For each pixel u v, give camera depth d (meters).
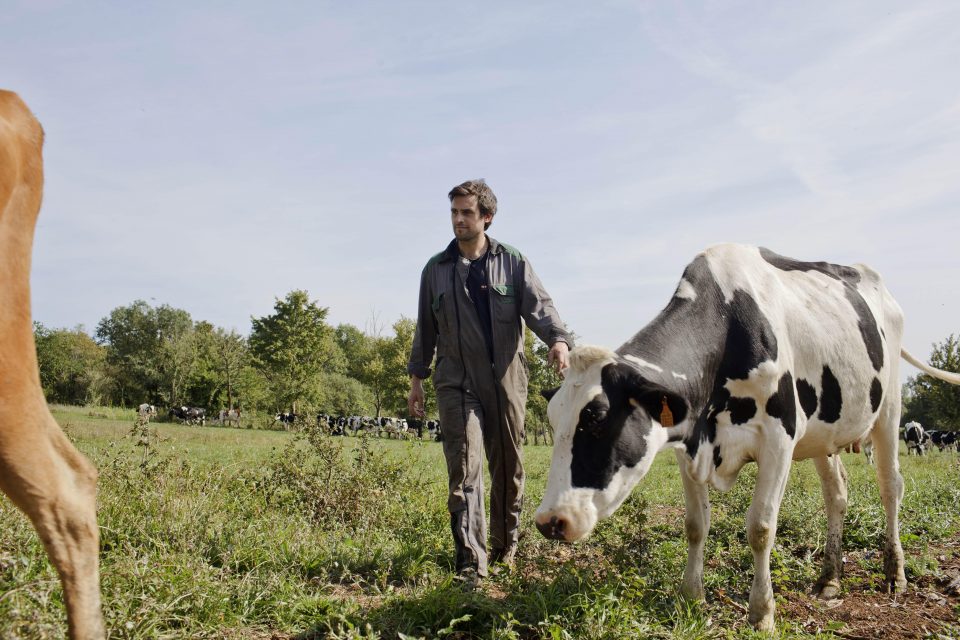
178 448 9.70
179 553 4.34
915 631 4.41
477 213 4.86
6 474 2.56
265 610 3.87
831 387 5.02
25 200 2.73
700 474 4.46
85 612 2.65
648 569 4.80
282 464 7.14
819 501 7.58
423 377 5.27
